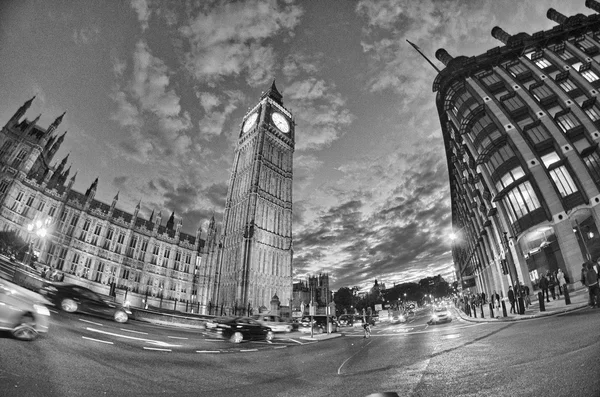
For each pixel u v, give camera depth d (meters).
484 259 49.81
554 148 31.33
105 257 67.12
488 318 23.59
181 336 18.27
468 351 9.66
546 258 31.67
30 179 56.97
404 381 6.76
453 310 63.66
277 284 80.00
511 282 35.28
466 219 59.56
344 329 48.34
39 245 55.81
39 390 5.28
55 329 10.99
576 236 28.89
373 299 156.38
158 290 75.50
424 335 19.73
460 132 40.75
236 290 72.88
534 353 7.35
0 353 6.73
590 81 34.53
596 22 38.31
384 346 15.80
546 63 38.78
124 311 18.86
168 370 8.42
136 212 75.62
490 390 4.97
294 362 11.64
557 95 33.97
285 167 100.25
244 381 7.85
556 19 45.56
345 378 8.02
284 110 110.81
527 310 22.00
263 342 21.47
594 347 6.52
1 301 8.13
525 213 32.00
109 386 6.18
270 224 85.88
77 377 6.41
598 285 14.13
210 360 11.02
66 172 72.81
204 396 6.23
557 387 4.43
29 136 58.78
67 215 62.19
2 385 5.14
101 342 10.82
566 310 16.00
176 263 81.00
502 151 34.91
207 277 82.75
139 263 73.38
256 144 92.50
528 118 34.34
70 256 61.12
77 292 17.06
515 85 36.69
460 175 53.75
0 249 39.41
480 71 41.09
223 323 21.25
